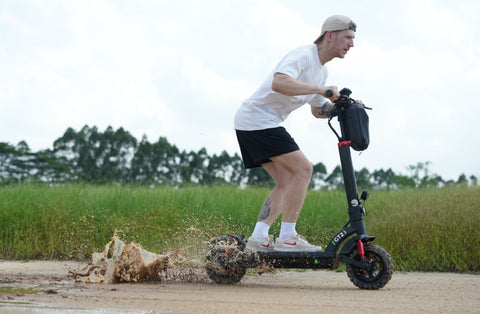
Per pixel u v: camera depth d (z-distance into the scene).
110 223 6.43
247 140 3.63
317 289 3.37
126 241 5.96
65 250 6.15
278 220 6.35
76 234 6.23
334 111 3.60
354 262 3.31
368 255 3.37
